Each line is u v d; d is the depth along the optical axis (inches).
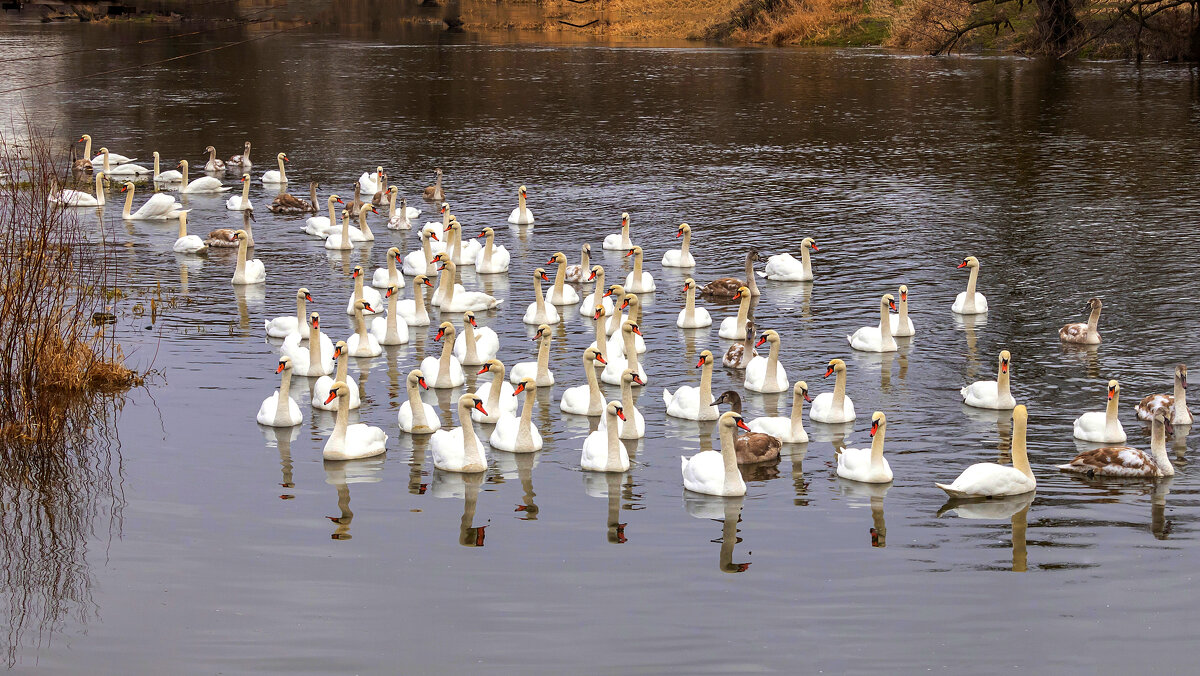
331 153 2313.0
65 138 2402.8
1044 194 1873.8
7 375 941.8
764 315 1272.1
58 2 5108.3
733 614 652.7
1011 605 660.7
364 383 1048.8
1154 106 2736.2
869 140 2427.4
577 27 5017.2
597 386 968.9
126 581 688.4
